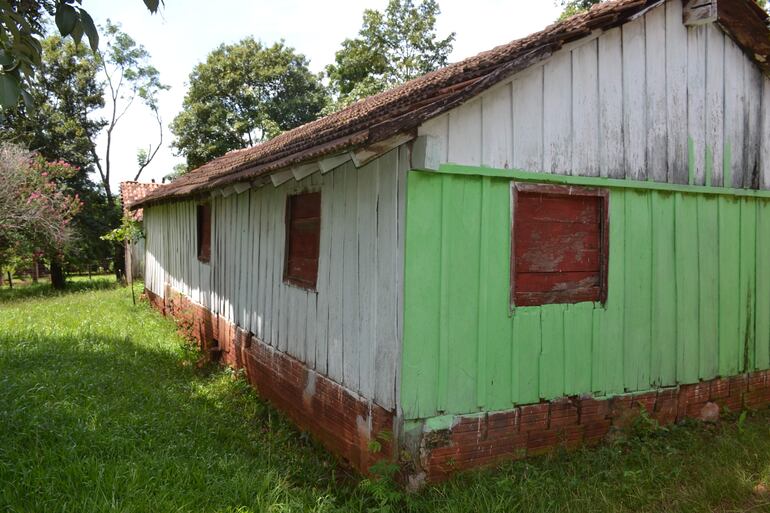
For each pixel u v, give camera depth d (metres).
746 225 6.12
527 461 4.75
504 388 4.65
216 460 4.60
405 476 4.24
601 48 5.01
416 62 28.28
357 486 4.50
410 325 4.24
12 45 2.48
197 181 10.56
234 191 7.04
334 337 5.33
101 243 25.88
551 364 4.87
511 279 4.65
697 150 5.68
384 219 4.51
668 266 5.53
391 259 4.39
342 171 5.22
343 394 5.14
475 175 4.44
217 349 9.04
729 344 6.00
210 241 9.80
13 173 17.73
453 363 4.42
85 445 4.30
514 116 4.57
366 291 4.77
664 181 5.44
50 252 20.77
